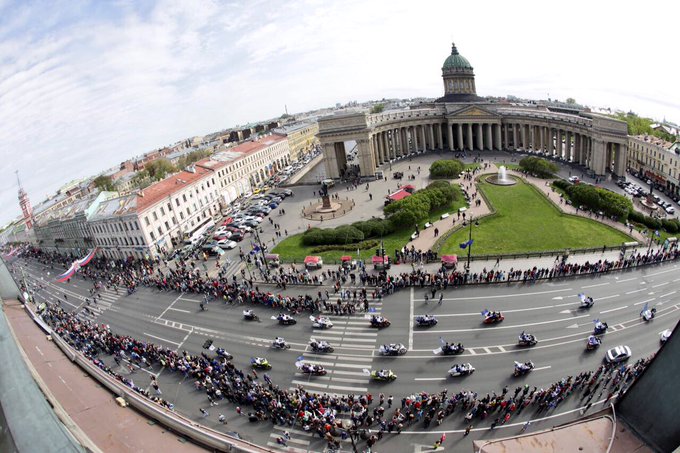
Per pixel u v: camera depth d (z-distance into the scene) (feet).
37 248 577.02
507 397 158.51
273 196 504.84
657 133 552.82
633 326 191.42
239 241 379.96
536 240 294.66
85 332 257.14
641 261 245.04
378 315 224.33
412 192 419.13
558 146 552.82
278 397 170.40
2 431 34.06
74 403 54.75
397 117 623.77
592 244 279.08
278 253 328.08
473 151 637.30
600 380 160.56
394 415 152.05
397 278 258.16
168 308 275.18
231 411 170.50
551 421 145.38
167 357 212.02
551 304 214.90
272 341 216.54
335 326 220.84
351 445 145.69
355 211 405.59
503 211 357.20
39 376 61.67
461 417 152.15
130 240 388.98
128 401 57.16
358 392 172.14
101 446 45.60
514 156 575.38
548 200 370.53
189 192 444.96
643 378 34.60
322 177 629.92
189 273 321.93
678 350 31.83
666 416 32.04
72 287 367.86
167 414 53.83
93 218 411.75
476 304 222.89
